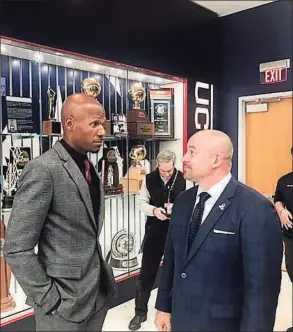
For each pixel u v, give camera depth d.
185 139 2.99
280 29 3.04
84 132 1.37
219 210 1.18
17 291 2.08
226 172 1.23
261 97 3.16
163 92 2.99
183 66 3.03
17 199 1.23
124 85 2.82
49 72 2.46
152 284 2.25
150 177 2.56
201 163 1.21
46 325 1.25
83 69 2.60
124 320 1.83
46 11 2.16
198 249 1.19
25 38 2.07
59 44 2.22
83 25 2.35
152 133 2.87
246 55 3.23
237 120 3.28
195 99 3.12
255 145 3.22
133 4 2.65
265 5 3.11
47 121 2.40
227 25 3.31
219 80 3.33
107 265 1.44
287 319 1.88
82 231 1.30
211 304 1.17
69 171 1.28
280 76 3.06
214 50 3.30
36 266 1.21
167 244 1.38
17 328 1.98
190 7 3.07
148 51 2.77
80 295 1.28
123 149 2.74
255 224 1.13
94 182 1.45
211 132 1.26
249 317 1.11
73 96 1.42
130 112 2.82
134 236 2.52
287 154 3.07
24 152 2.29
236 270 1.16
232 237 1.15
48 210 1.25
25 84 2.34
